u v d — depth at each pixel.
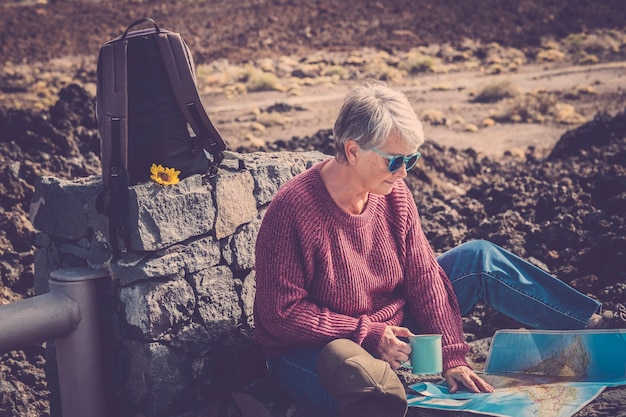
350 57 25.70
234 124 16.19
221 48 28.25
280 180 3.81
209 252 3.47
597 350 3.25
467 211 6.98
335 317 3.09
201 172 3.44
